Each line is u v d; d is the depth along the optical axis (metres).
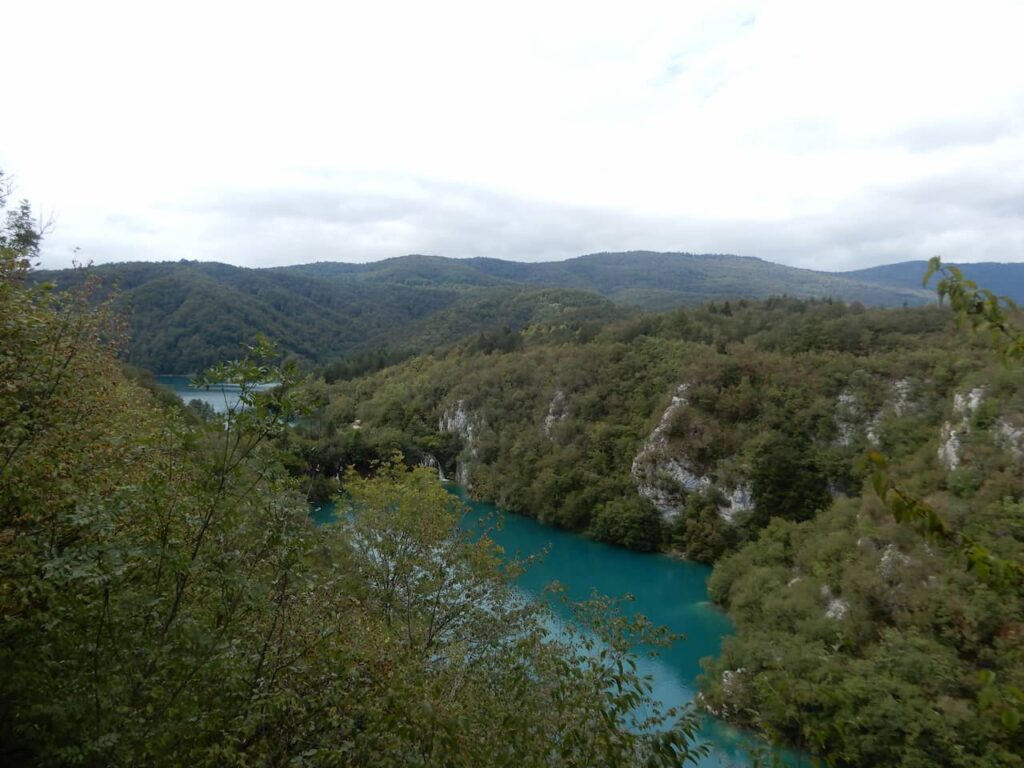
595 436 60.88
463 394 78.81
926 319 58.50
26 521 5.71
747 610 32.84
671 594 40.47
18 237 8.88
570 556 49.47
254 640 6.23
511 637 14.79
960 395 34.44
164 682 5.32
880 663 21.00
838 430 49.59
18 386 5.86
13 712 5.30
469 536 17.31
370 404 85.50
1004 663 18.70
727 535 48.47
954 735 17.31
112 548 4.82
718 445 52.56
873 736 18.22
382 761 5.14
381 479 18.62
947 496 28.64
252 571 5.91
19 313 5.98
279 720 5.93
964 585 22.95
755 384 56.06
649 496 53.12
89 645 5.08
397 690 5.18
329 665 6.22
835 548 31.81
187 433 5.21
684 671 28.64
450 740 4.60
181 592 5.28
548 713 6.11
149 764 5.17
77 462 6.13
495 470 66.88
